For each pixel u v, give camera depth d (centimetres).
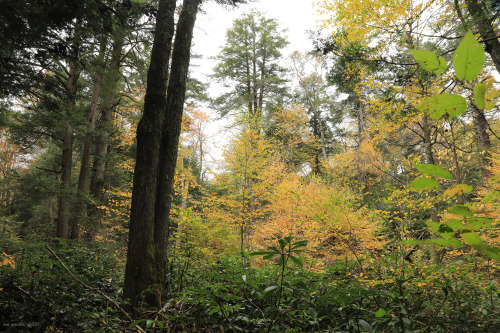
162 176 461
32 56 641
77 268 469
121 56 1316
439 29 579
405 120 692
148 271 396
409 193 542
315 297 253
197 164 1691
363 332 188
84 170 1191
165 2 500
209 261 435
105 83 1142
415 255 490
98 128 1237
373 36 666
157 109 460
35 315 289
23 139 1076
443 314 245
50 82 771
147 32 647
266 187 1041
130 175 1392
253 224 1030
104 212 1267
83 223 1096
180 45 518
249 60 2409
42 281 328
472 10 441
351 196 824
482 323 241
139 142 454
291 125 2127
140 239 409
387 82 689
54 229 1406
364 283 286
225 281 348
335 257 709
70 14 538
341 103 2103
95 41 872
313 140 2161
